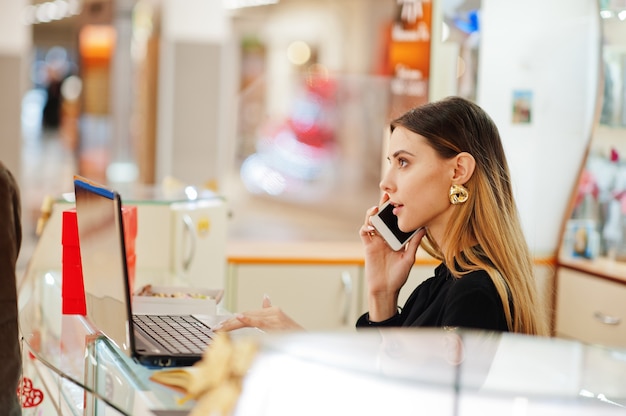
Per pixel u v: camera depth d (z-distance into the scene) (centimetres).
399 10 592
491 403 157
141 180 863
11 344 254
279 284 589
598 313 542
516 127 583
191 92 804
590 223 575
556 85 585
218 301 337
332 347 173
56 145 1881
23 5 799
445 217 253
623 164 557
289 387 167
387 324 274
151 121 850
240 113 873
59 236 416
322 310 595
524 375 165
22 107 808
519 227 252
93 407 242
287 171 862
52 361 254
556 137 586
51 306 338
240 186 861
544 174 586
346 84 862
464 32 580
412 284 582
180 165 809
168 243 465
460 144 249
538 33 582
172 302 308
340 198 846
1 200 255
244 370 174
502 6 579
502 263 243
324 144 858
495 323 231
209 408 176
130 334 229
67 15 1442
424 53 585
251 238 793
